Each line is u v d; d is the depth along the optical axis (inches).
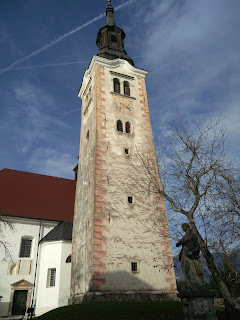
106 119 1018.7
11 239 1118.4
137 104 1127.0
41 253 1124.5
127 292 740.0
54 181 1430.9
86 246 832.9
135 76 1218.6
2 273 1050.7
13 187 1280.8
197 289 363.9
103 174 894.4
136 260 796.0
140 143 1026.1
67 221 1210.0
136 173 940.6
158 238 853.8
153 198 909.2
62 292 981.2
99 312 557.3
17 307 1027.3
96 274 733.9
